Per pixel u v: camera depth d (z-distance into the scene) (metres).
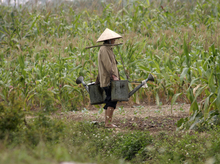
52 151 9.74
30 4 51.66
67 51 33.97
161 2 53.12
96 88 21.52
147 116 23.94
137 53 31.62
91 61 29.48
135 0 47.69
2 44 41.81
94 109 29.52
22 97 29.19
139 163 14.46
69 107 28.98
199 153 14.18
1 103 13.30
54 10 53.34
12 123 12.83
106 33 20.73
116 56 31.36
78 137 16.69
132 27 45.72
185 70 19.83
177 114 23.97
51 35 46.16
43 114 13.98
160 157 14.16
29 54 36.25
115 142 17.44
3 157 6.99
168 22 48.78
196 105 19.48
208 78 18.78
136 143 16.34
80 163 7.84
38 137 12.05
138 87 21.02
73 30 45.25
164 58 30.20
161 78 29.59
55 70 30.81
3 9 49.53
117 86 19.94
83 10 53.03
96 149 16.17
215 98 19.36
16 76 30.86
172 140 16.42
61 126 14.09
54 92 27.94
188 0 53.16
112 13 50.41
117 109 28.52
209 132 16.77
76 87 29.08
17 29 46.34
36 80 30.03
